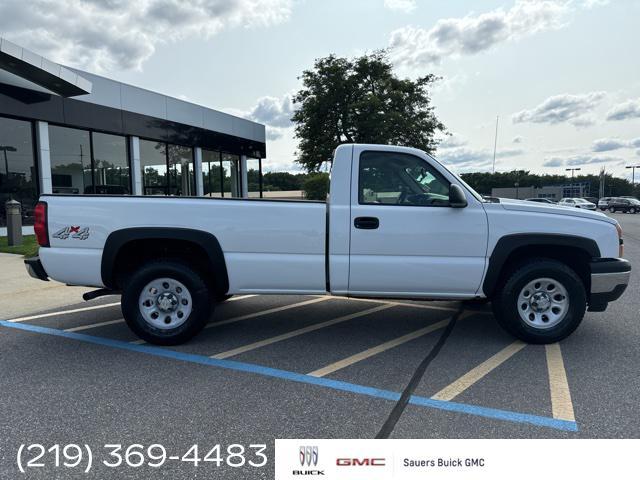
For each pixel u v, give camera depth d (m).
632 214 45.16
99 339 4.91
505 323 4.57
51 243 4.58
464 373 3.90
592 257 4.49
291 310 6.11
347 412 3.21
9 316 5.88
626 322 5.37
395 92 29.12
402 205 4.50
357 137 29.11
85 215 4.53
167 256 4.84
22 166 13.91
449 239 4.44
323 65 30.47
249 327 5.32
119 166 16.91
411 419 3.11
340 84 29.38
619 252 4.52
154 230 4.49
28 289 7.48
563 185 100.56
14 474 2.54
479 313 5.89
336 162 4.54
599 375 3.82
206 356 4.36
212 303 4.74
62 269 4.58
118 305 6.50
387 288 4.54
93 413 3.22
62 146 14.98
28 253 10.79
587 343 4.63
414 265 4.46
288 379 3.80
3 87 12.91
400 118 28.28
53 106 14.28
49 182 14.41
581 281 4.50
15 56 11.25
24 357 4.36
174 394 3.52
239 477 2.52
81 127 15.26
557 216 4.46
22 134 13.85
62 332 5.16
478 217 4.43
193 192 20.53
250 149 24.45
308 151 31.67
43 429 3.01
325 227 4.49
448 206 4.46
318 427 3.02
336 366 4.09
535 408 3.25
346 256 4.48
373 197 4.53
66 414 3.21
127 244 4.61
